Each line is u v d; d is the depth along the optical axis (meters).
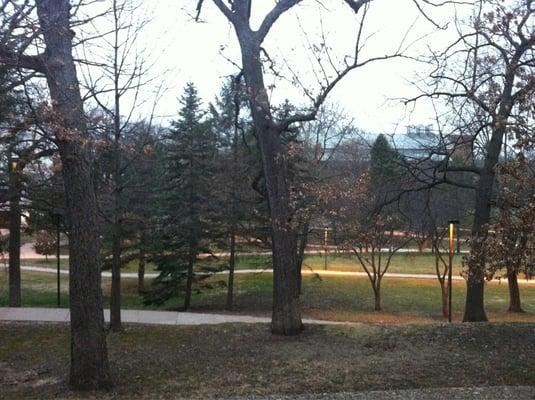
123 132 12.07
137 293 28.73
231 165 23.41
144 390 8.48
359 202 19.62
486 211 15.34
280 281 11.90
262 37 11.85
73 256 8.54
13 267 19.78
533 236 6.89
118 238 13.22
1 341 12.16
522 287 35.06
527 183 7.55
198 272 27.27
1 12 6.74
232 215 24.28
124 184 13.04
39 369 10.02
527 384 8.40
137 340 11.95
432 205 26.20
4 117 9.62
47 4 7.70
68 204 8.52
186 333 12.38
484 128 15.31
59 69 8.07
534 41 10.70
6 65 8.06
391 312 26.08
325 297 29.52
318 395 7.30
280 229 11.66
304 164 23.11
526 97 7.84
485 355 10.07
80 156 8.38
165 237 24.41
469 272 8.05
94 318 8.59
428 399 6.92
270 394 7.95
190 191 24.45
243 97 15.16
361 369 9.28
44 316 15.30
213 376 9.13
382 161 20.94
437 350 10.44
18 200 14.68
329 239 30.31
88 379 8.53
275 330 11.87
